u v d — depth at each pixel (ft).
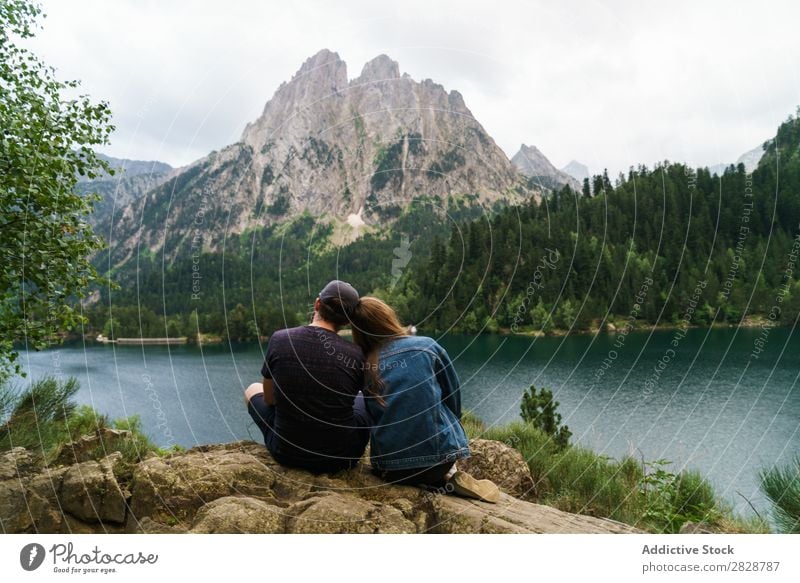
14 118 15.88
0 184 15.34
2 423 13.10
